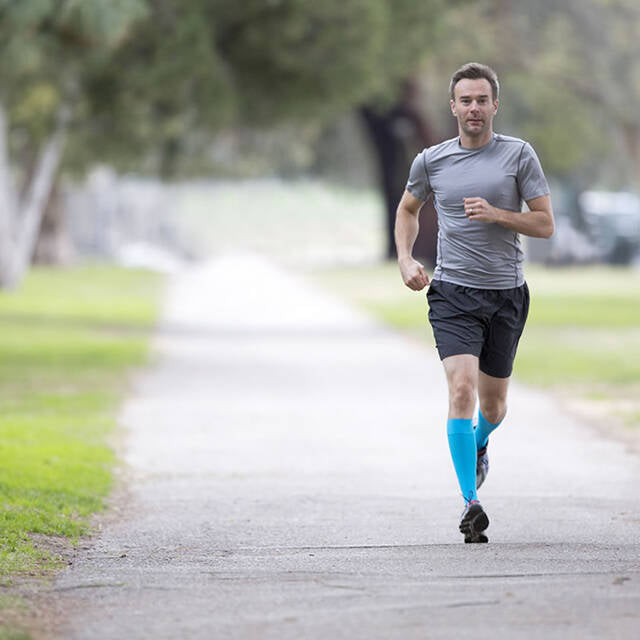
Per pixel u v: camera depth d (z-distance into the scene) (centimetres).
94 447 2925
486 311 1961
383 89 8756
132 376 4703
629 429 3362
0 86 7319
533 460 2845
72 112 8031
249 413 3703
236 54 7400
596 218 17750
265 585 1575
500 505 2277
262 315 8269
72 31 5866
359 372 4922
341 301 9800
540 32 12875
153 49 7138
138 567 1728
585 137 15162
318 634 1331
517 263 1981
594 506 2255
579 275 14825
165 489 2478
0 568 1683
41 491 2316
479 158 1942
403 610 1423
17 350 5616
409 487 2506
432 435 3278
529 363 5231
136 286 11675
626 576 1588
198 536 2000
